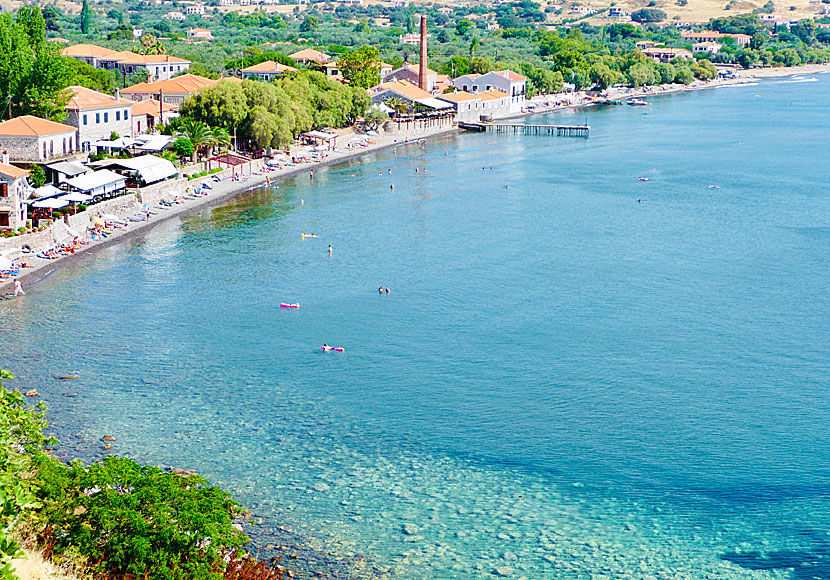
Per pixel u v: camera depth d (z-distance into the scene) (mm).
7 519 43000
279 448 76812
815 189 192625
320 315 109688
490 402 86125
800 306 113375
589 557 62594
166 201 163375
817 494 70438
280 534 64250
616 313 110938
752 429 80812
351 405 85312
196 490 56438
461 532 65250
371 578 59688
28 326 103375
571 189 192500
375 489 70750
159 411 83000
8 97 168000
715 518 67375
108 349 97438
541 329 105375
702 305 113875
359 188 189125
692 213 168875
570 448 77688
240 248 138875
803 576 60469
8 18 173625
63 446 75688
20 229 129000
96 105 181625
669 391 88625
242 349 98500
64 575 46594
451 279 124875
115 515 50719
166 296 115438
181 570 49344
